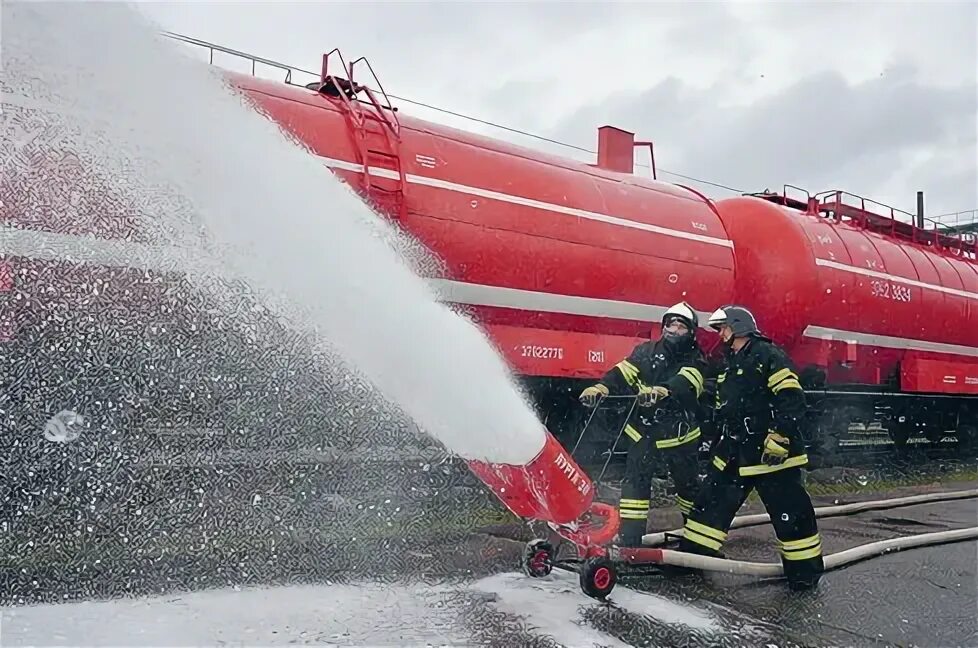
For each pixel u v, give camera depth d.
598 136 10.00
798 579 4.77
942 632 4.14
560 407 7.41
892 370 11.02
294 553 4.53
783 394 4.72
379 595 4.14
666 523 6.71
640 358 5.32
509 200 6.57
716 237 8.55
